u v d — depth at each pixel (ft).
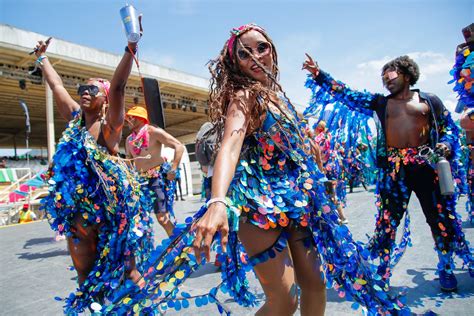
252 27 5.55
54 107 69.97
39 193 48.62
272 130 5.21
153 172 13.66
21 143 111.04
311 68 9.78
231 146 4.50
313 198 5.42
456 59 8.30
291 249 5.35
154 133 13.41
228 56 5.54
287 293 4.83
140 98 67.00
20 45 44.88
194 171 64.95
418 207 21.79
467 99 8.16
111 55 54.29
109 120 7.71
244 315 7.86
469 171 14.56
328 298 8.41
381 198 9.00
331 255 5.38
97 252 7.91
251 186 4.99
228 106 4.95
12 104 65.31
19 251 17.80
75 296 7.29
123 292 4.74
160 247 4.58
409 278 9.43
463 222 15.84
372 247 8.95
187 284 10.31
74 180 7.55
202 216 4.12
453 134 8.66
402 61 8.79
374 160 10.48
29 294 10.61
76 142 7.72
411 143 8.69
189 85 68.80
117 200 7.69
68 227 7.71
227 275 5.59
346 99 9.55
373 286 5.31
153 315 4.81
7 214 43.50
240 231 4.98
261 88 5.07
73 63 50.65
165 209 13.80
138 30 7.23
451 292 8.32
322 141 15.88
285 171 5.33
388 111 8.99
